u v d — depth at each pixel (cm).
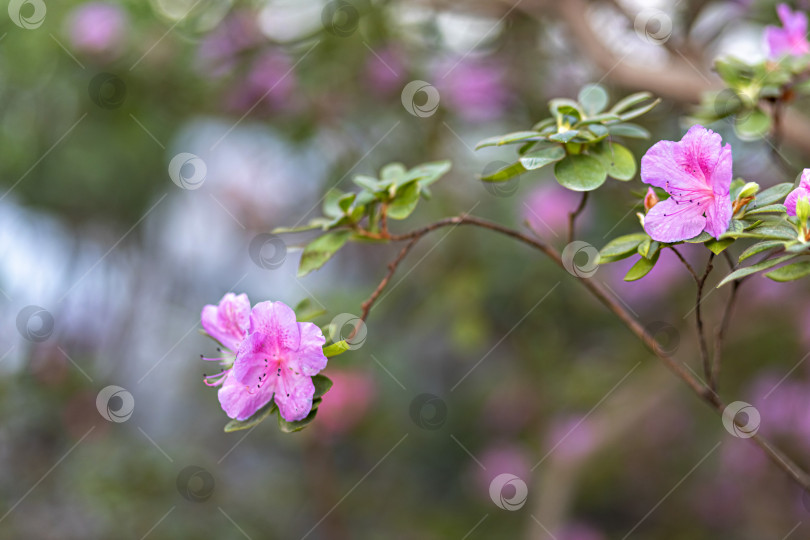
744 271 128
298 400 147
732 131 226
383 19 375
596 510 510
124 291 562
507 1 345
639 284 423
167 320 582
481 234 427
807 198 129
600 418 443
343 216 175
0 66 396
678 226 140
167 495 404
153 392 560
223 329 160
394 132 408
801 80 205
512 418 521
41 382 448
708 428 489
